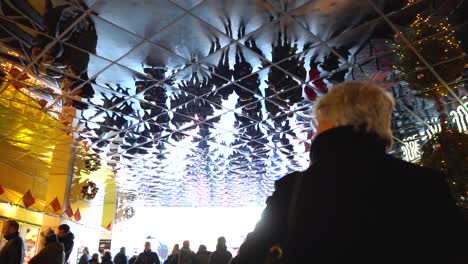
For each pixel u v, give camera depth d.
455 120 12.42
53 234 8.55
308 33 8.83
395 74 10.46
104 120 14.56
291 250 1.33
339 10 7.99
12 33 9.03
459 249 1.26
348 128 1.50
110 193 27.47
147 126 15.21
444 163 6.27
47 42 9.24
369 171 1.39
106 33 8.97
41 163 19.66
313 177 1.42
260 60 10.09
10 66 10.65
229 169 22.50
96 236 27.34
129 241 32.47
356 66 10.19
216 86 11.55
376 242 1.28
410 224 1.30
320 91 11.63
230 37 9.02
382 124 1.56
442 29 7.41
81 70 10.58
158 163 20.84
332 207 1.34
